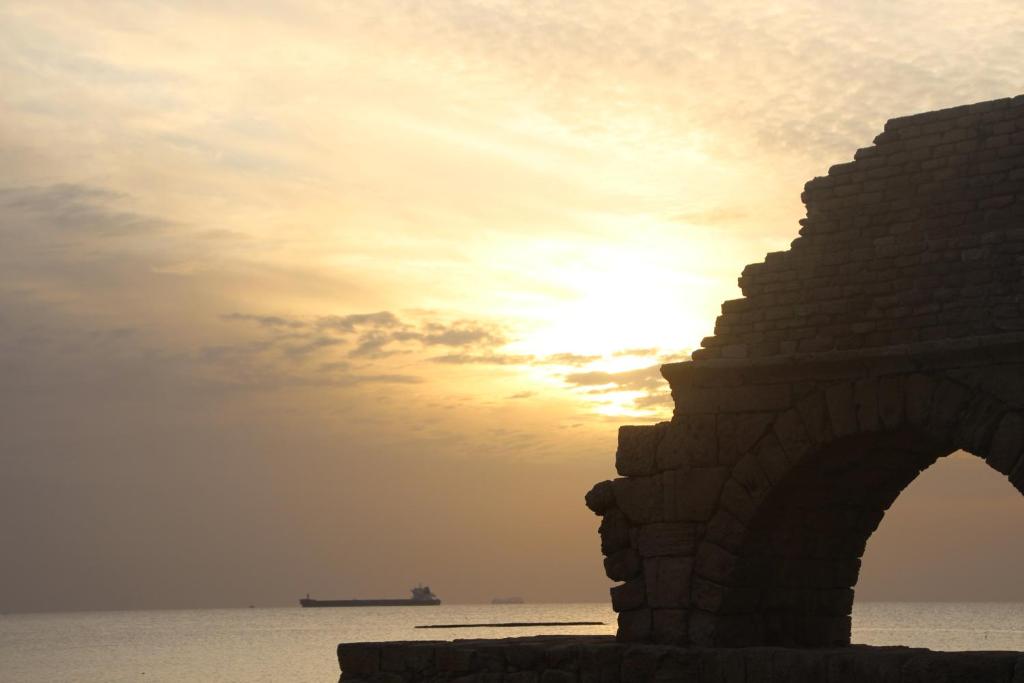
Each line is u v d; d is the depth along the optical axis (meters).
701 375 22.58
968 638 139.00
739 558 21.91
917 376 20.59
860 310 21.45
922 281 20.95
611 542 23.05
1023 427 19.50
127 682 75.06
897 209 21.58
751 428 22.03
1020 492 19.47
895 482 23.64
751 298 22.53
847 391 21.20
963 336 20.41
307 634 183.50
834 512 23.66
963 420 20.05
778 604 23.27
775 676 20.03
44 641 165.00
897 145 21.78
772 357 21.81
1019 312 19.98
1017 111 20.84
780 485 21.70
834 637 24.44
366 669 23.41
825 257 21.94
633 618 22.62
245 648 131.00
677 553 22.34
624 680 21.33
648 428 23.00
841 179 22.16
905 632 165.25
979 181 21.00
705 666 20.75
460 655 22.56
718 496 22.16
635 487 22.92
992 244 20.42
